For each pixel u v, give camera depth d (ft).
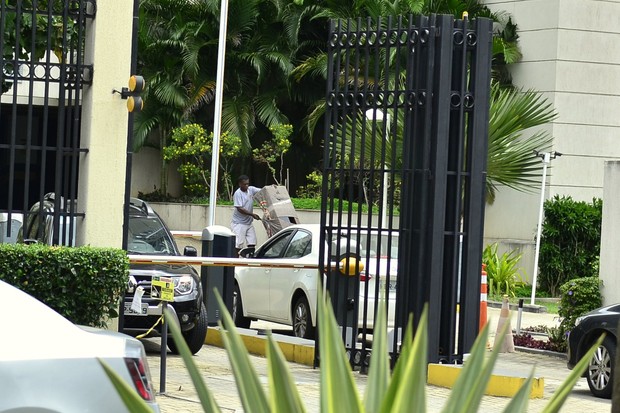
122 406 39.24
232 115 226.38
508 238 196.54
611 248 101.24
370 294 93.15
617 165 100.94
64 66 72.79
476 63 79.05
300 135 243.60
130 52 75.46
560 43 197.16
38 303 40.75
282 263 86.33
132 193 232.73
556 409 23.15
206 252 100.83
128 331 92.58
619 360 38.04
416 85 78.18
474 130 79.05
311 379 77.56
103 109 74.84
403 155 78.48
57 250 67.41
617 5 200.54
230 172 231.50
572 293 101.96
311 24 237.86
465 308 78.74
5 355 37.96
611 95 199.72
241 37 233.76
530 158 114.42
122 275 69.00
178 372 78.74
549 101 197.26
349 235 80.23
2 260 66.59
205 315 90.17
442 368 76.13
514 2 204.85
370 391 25.27
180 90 223.92
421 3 210.79
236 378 23.47
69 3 75.20
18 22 71.00
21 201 186.50
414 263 78.18
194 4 229.66
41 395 38.06
